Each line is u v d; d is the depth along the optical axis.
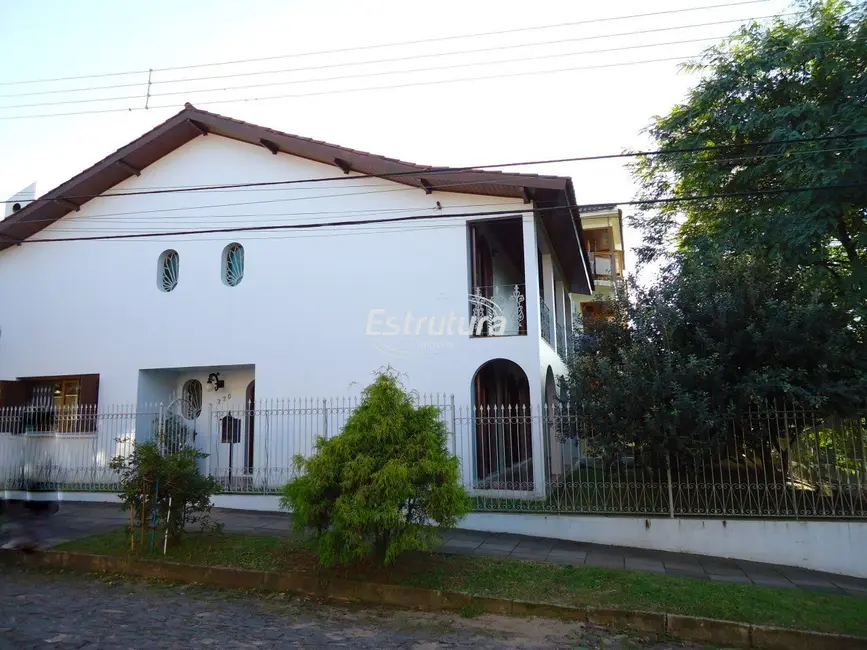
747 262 10.19
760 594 7.12
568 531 9.76
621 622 6.64
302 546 8.86
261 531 10.02
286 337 13.21
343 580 7.53
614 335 10.77
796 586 7.77
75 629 6.20
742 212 13.49
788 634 6.18
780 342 9.10
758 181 13.51
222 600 7.34
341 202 13.28
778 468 9.41
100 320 14.71
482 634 6.34
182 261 14.32
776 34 12.95
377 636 6.23
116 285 14.73
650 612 6.61
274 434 12.79
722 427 9.04
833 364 9.18
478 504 10.48
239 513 11.62
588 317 12.28
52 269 15.34
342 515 7.17
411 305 12.48
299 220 13.54
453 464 7.82
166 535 8.70
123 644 5.79
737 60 13.07
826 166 11.05
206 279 14.05
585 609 6.76
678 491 9.48
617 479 9.86
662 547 9.31
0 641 5.78
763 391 9.08
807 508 9.06
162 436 10.73
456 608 7.08
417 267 12.58
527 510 10.03
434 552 8.81
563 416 10.25
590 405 9.72
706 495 9.33
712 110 13.45
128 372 14.29
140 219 14.78
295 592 7.64
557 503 10.05
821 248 11.98
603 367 9.70
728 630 6.32
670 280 10.64
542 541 9.66
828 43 11.71
